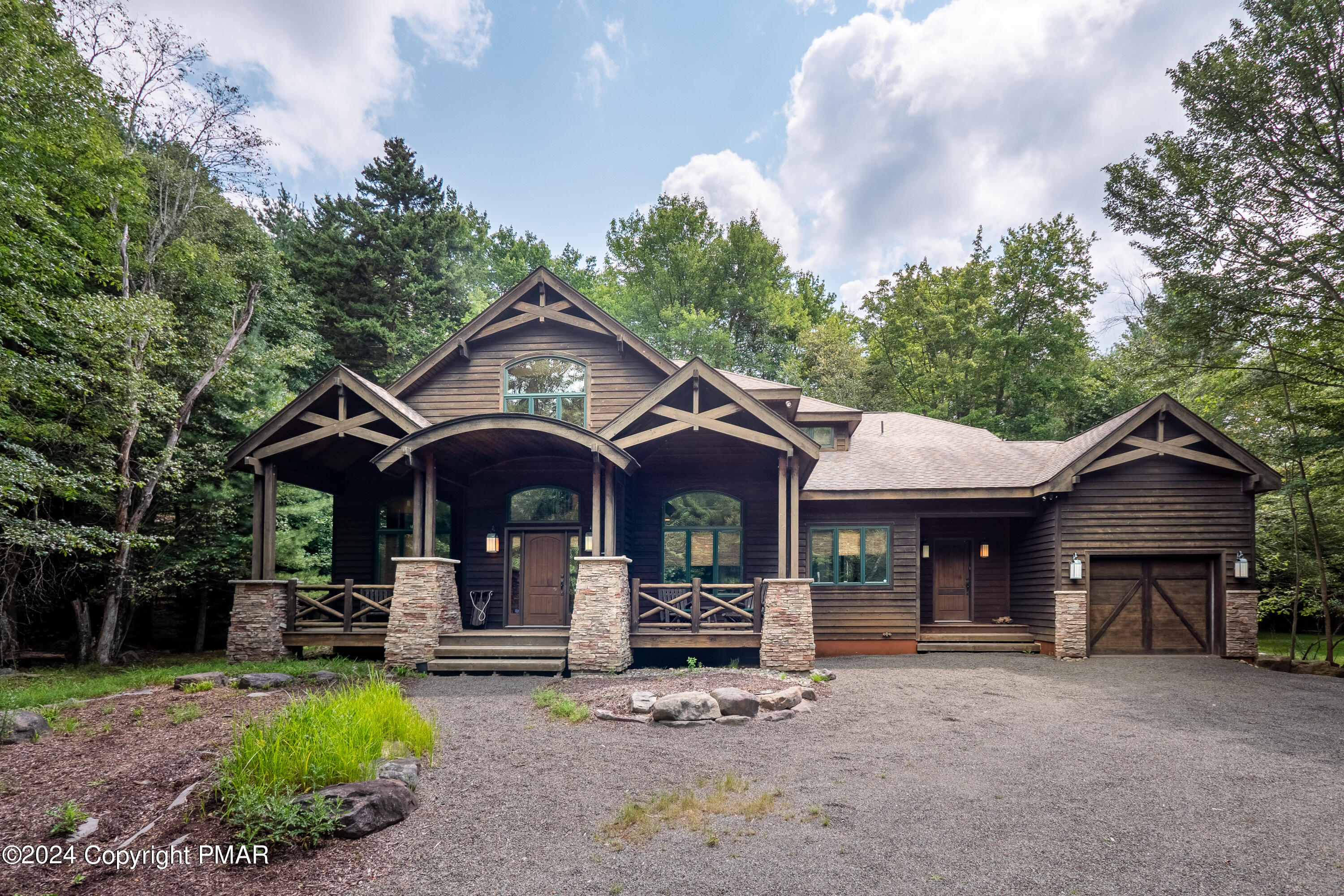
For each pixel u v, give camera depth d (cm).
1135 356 1667
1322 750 753
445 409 1537
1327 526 1566
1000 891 424
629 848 482
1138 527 1420
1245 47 1362
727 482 1545
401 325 2922
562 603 1478
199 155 1673
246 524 1838
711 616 1373
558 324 1544
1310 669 1244
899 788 612
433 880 431
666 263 3728
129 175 1483
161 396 1391
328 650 1538
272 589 1317
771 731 807
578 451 1397
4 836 474
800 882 433
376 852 466
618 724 827
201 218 1755
